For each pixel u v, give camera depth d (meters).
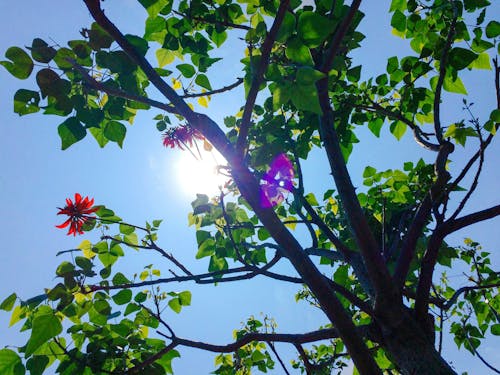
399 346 2.24
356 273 2.82
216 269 3.28
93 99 2.27
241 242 3.33
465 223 2.51
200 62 3.04
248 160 2.89
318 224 3.06
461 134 2.78
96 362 2.66
